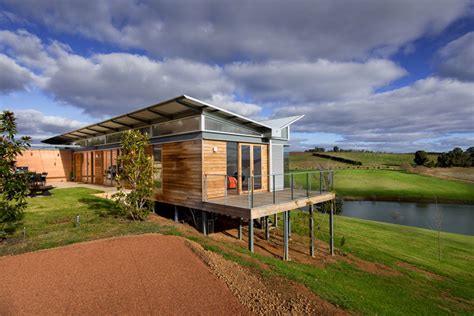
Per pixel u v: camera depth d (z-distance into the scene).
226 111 8.80
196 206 8.73
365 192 29.38
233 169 9.78
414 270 9.40
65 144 20.33
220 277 4.18
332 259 9.61
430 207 24.42
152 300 3.38
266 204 7.92
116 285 3.70
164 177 10.20
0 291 3.44
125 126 12.59
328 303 3.99
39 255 4.69
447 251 11.84
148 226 7.07
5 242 5.42
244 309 3.39
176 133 9.56
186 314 3.14
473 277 9.19
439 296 7.55
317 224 14.29
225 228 11.12
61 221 7.40
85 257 4.64
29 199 10.52
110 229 6.61
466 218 20.75
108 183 14.48
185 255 4.94
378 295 6.84
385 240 12.91
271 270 4.97
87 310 3.09
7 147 5.21
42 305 3.15
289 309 3.56
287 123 12.54
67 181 18.28
